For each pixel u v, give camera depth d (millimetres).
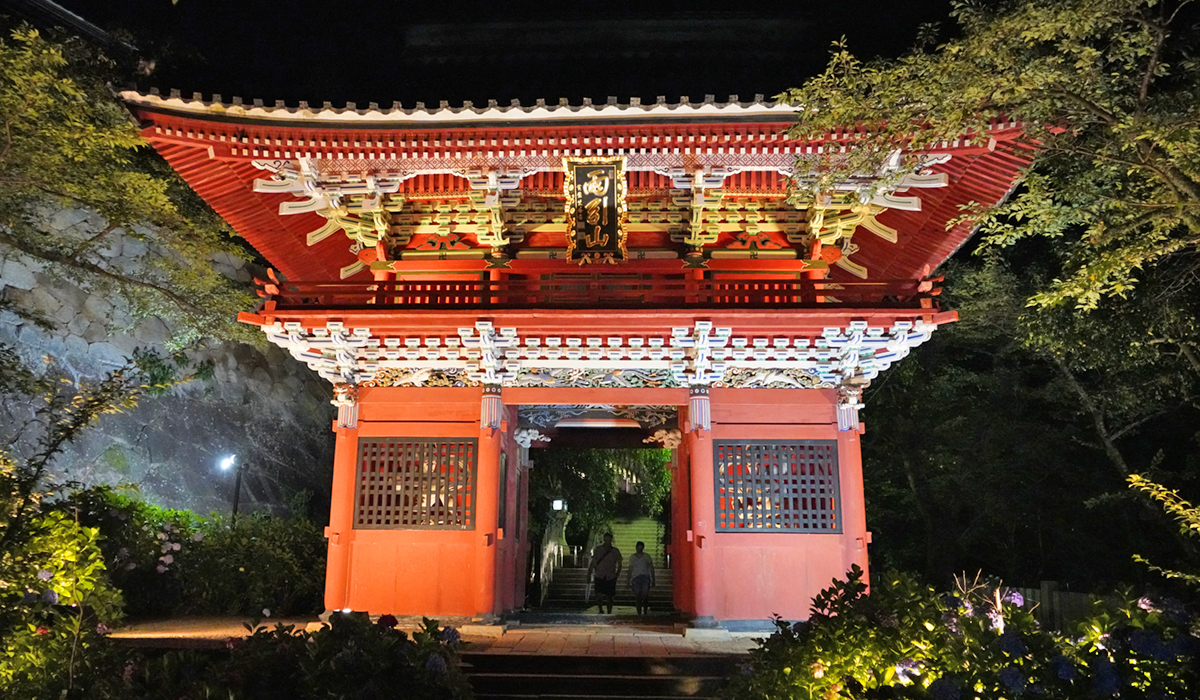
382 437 17156
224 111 14711
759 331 16391
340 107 15531
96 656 9391
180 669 8883
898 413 28500
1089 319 16906
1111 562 22016
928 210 17531
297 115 14766
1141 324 16016
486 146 15328
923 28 11969
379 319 16109
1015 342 23594
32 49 14945
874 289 16281
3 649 9258
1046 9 10023
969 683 7605
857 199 16328
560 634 15859
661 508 37625
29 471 11039
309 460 30016
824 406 17203
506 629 16094
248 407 27984
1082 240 12242
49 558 10141
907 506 28562
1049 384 22938
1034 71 10289
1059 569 23875
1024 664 7613
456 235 17656
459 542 16609
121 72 23406
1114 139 11438
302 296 16703
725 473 16906
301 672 8555
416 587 16438
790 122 14812
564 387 17234
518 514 21141
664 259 17344
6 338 21359
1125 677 7273
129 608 17750
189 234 20375
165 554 18531
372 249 17781
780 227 17438
